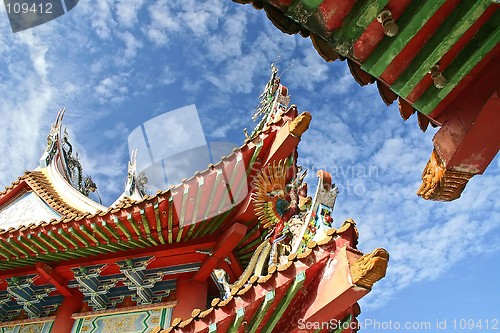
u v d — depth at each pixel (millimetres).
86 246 13336
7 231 13180
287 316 8789
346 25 4801
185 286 13406
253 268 11016
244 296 8594
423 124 6145
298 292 8367
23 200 18734
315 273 8227
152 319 12945
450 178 5910
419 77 5141
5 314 15008
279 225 11602
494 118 5129
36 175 19266
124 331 12914
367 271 7031
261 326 8852
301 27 5305
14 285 14312
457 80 5133
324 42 5340
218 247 12852
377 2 4566
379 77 5262
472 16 4574
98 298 13828
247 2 5133
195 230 13180
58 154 21594
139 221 12547
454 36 4750
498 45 4844
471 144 5379
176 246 13422
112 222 12500
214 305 8922
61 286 14133
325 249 8148
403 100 5980
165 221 12789
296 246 10062
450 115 5496
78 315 13797
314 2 4625
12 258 13906
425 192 6379
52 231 12844
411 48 4941
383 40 4918
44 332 13898
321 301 7754
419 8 4574
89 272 13820
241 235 12625
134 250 13578
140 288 13383
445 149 5645
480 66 5055
